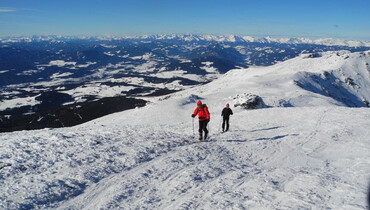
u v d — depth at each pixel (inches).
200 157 432.1
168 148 492.7
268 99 2321.6
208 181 312.2
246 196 250.5
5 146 461.1
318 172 315.9
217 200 246.7
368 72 6688.0
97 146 479.2
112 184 319.0
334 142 516.4
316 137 582.2
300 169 344.8
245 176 322.3
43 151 438.9
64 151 442.0
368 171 293.3
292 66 7554.1
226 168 370.9
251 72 7731.3
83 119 5413.4
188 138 609.0
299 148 499.5
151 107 2208.4
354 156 393.7
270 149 499.2
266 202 228.7
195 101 2500.0
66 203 276.7
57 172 353.1
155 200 266.8
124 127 785.6
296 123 814.5
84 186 317.4
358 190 233.9
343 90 5634.8
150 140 544.7
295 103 2396.7
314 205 210.8
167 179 327.3
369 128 617.6
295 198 229.3
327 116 868.0
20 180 324.5
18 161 385.4
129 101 6112.2
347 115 854.5
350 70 6658.5
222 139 602.2
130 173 356.8
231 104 2103.8
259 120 925.2
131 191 292.2
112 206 256.2
